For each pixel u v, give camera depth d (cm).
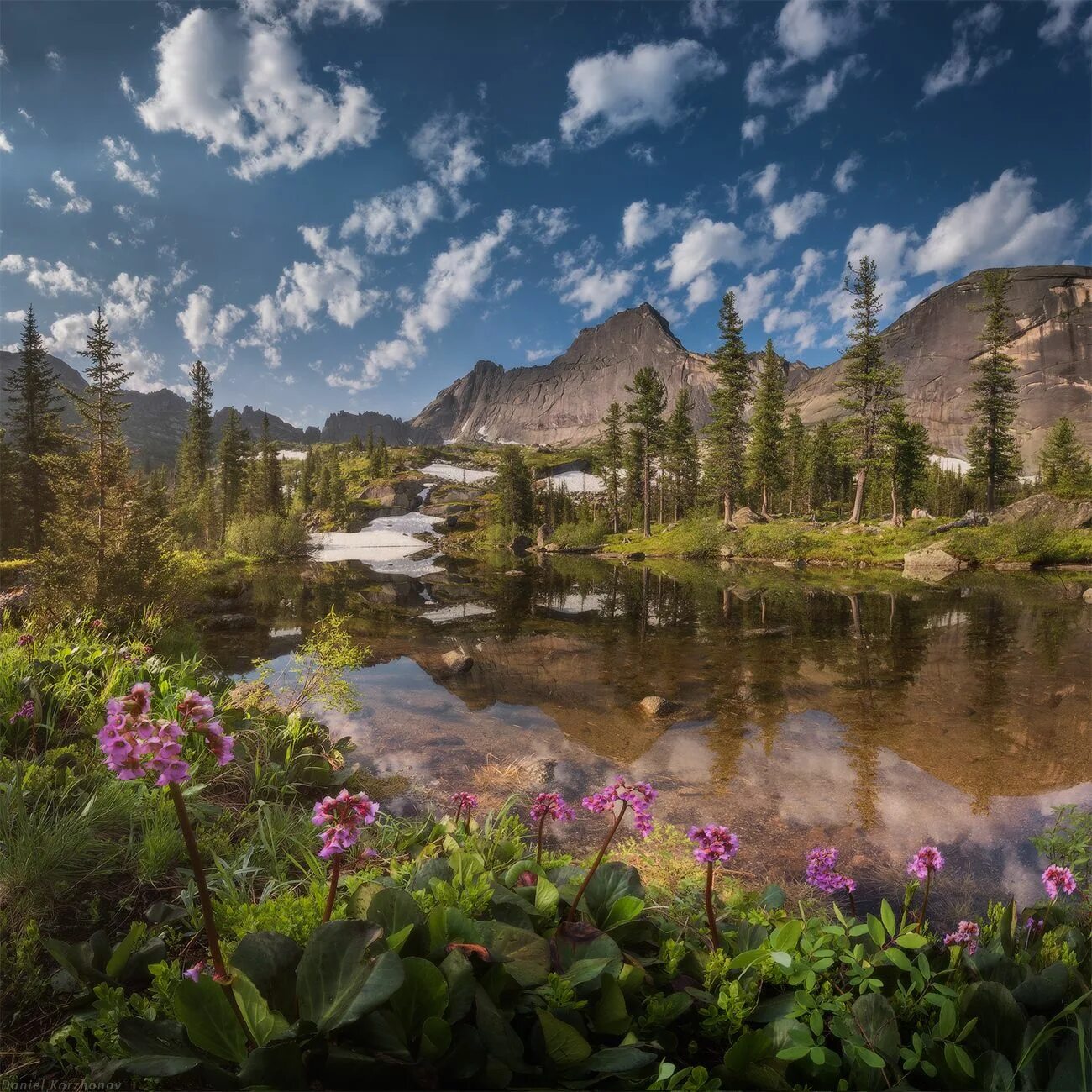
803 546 4475
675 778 664
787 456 8169
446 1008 174
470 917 237
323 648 809
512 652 1326
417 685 1028
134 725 143
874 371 5284
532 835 507
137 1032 169
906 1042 198
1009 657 1284
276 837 397
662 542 5531
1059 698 985
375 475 13900
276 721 644
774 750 752
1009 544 3653
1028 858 502
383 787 600
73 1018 197
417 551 6191
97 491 1233
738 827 549
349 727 789
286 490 12019
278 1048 151
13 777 368
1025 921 287
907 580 2975
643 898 279
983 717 893
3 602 1099
